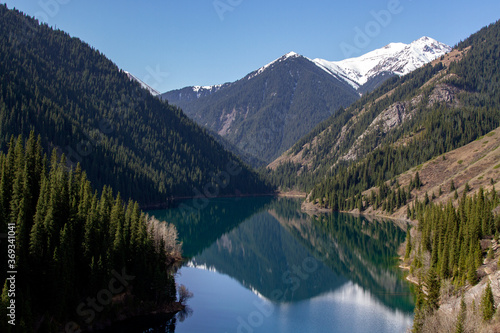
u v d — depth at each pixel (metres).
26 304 52.06
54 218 66.00
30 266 58.97
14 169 75.44
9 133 155.38
